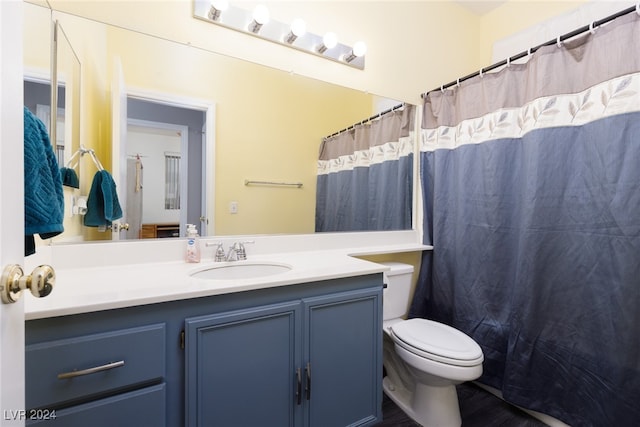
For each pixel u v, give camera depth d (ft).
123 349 2.58
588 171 4.17
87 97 3.89
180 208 4.57
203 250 4.52
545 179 4.56
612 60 3.92
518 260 4.91
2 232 1.44
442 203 6.17
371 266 4.20
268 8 4.94
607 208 3.97
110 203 4.06
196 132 4.64
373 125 6.20
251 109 5.03
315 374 3.66
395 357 5.66
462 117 5.86
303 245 5.47
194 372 2.90
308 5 5.29
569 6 5.89
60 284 3.07
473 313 5.61
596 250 4.09
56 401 2.36
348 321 3.92
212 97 4.72
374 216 6.27
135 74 4.18
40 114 3.38
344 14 5.66
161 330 2.75
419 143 6.70
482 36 7.59
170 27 4.28
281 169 5.34
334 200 5.87
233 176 4.96
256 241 5.02
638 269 3.71
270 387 3.35
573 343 4.33
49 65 3.48
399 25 6.34
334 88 5.70
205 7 4.46
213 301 3.03
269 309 3.30
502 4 7.13
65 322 2.42
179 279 3.31
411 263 6.66
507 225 5.22
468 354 4.19
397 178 6.52
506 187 5.22
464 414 4.98
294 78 5.31
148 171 4.33
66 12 3.64
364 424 4.07
